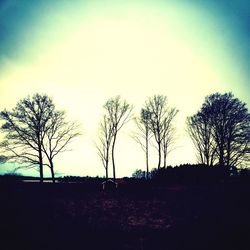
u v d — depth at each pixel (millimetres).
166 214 25172
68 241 19547
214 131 47188
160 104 51562
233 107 46781
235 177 38062
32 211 25438
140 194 32375
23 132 43281
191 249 17672
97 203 28672
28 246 18578
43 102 45031
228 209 24516
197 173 38250
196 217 23562
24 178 44688
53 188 34844
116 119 52250
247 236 18500
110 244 18984
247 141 45312
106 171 51062
